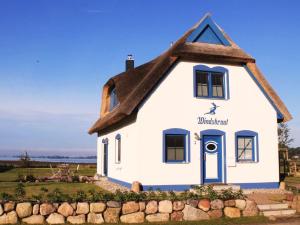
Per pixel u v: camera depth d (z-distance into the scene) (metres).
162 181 18.62
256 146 20.53
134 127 19.33
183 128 19.25
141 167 18.41
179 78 19.53
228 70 20.53
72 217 11.98
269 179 20.53
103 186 22.20
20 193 12.69
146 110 18.83
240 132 20.31
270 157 20.72
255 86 20.95
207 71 20.22
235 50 20.52
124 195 12.68
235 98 20.47
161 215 12.61
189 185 18.98
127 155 20.56
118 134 22.77
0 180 26.56
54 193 12.84
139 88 18.89
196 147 19.38
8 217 11.62
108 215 12.23
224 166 19.83
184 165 19.05
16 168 44.12
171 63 19.09
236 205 13.52
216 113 19.97
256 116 20.75
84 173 35.50
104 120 24.72
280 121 21.89
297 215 14.29
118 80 23.23
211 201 13.20
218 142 20.02
